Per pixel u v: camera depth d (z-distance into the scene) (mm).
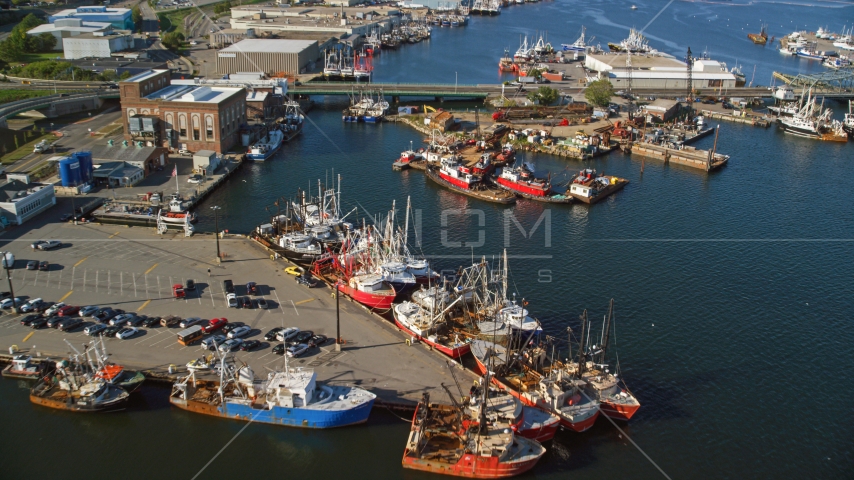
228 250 175750
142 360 127875
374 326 142125
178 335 133125
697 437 116938
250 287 153500
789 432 118688
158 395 122438
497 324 142375
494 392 116000
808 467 111125
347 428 116375
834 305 161000
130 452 111062
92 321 139750
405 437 114750
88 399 117188
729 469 110375
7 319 139625
